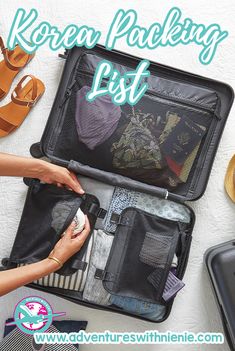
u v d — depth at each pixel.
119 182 1.08
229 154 1.21
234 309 1.05
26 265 0.98
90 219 1.08
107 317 1.20
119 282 1.06
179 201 1.11
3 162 0.97
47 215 1.06
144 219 1.08
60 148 1.08
